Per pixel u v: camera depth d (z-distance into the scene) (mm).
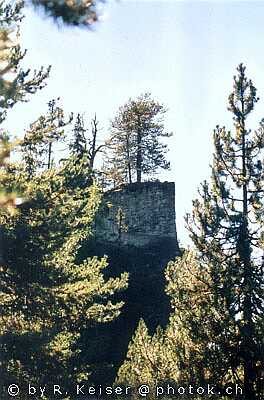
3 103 12000
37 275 15211
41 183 15602
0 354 14711
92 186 17188
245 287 19438
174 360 19297
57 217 15250
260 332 18719
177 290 20250
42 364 15328
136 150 52844
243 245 20047
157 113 53219
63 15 5773
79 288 16250
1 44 5777
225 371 18703
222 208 20359
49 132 16031
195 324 19219
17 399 14633
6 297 15609
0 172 13391
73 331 17000
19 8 12961
